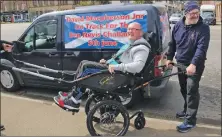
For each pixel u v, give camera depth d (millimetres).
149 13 5070
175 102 5809
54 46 5926
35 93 6406
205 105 5766
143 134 4344
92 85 4004
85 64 4109
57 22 5828
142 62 3904
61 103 4098
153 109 5445
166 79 5418
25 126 4688
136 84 4105
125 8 5223
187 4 4031
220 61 9930
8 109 5387
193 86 4184
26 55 6199
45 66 6043
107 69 4027
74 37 5680
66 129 4566
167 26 5906
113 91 4023
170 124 4688
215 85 7105
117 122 4500
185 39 4141
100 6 5543
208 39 3988
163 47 5273
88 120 4031
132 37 4023
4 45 6594
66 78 5816
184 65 4211
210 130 4473
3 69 6426
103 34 5414
